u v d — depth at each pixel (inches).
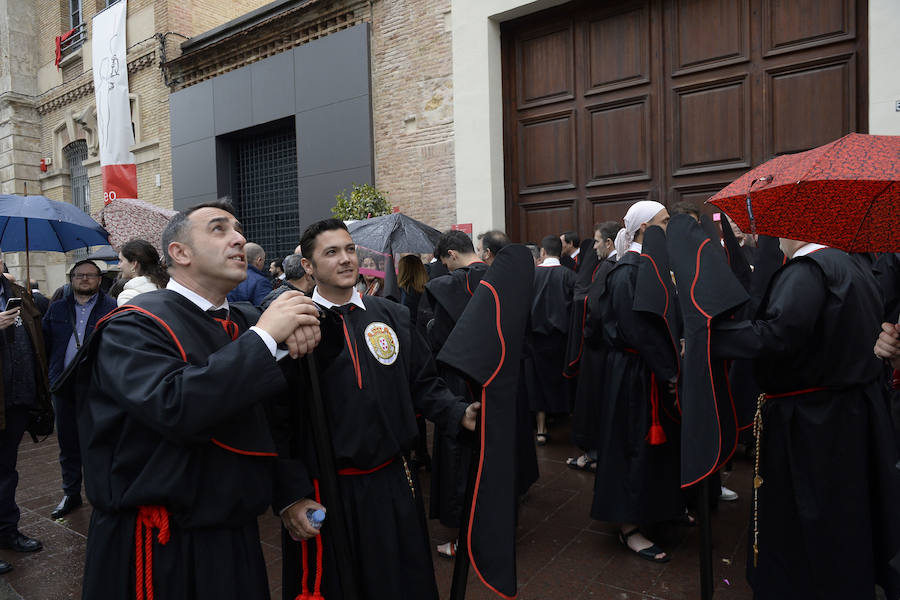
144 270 153.9
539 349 208.4
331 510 69.2
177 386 53.7
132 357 56.9
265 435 63.5
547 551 132.6
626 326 122.3
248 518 62.2
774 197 73.4
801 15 231.5
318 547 75.3
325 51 357.1
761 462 95.6
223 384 53.9
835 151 69.2
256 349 56.3
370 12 342.0
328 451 70.1
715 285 87.5
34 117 617.3
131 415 56.2
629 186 278.2
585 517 150.3
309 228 84.2
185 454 57.6
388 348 84.0
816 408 88.5
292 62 374.0
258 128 406.3
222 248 63.9
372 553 77.4
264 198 421.4
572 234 269.1
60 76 587.2
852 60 221.3
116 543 60.2
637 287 120.1
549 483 175.2
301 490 69.9
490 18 301.1
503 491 66.1
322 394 77.6
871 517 87.8
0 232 173.9
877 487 87.0
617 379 130.1
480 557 65.0
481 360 66.1
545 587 117.3
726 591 113.2
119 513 60.2
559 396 208.5
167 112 468.8
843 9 222.7
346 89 348.8
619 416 129.0
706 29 253.8
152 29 472.4
